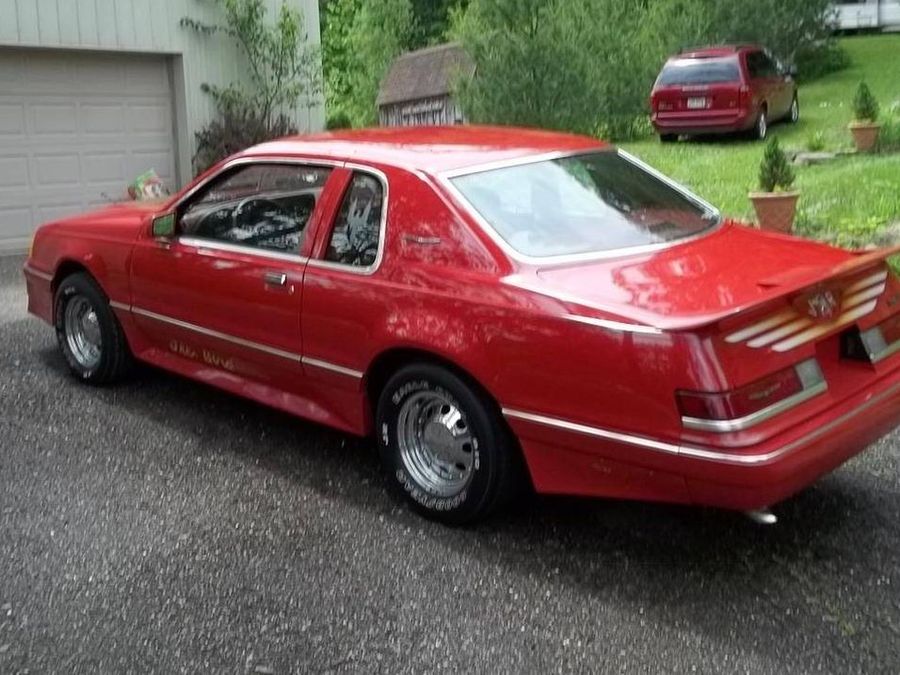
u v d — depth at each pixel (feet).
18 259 40.78
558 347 13.12
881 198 34.60
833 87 57.06
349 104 93.30
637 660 11.66
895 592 12.98
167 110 46.96
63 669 11.66
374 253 15.55
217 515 15.62
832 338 13.47
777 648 11.81
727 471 11.87
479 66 50.29
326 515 15.60
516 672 11.48
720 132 47.55
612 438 12.73
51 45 41.93
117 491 16.51
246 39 48.57
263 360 17.51
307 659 11.81
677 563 13.91
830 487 16.08
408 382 15.08
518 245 14.38
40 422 19.65
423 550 14.42
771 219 31.53
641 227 15.26
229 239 18.20
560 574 13.66
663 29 54.24
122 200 45.88
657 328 12.24
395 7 90.48
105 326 21.08
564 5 50.65
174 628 12.49
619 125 51.85
